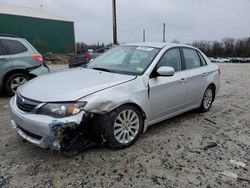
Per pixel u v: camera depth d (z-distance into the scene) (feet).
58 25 103.09
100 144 10.87
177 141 12.50
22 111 10.18
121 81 11.33
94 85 10.73
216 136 13.38
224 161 10.68
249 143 12.64
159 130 13.93
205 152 11.44
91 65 14.76
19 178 9.00
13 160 10.19
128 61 13.67
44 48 96.07
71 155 9.93
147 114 12.24
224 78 38.96
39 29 98.27
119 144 11.12
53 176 9.16
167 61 13.80
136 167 9.92
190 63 15.75
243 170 10.01
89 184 8.77
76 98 9.75
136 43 15.51
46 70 22.65
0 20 89.76
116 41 60.29
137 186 8.75
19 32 93.97
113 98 10.43
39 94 10.23
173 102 13.84
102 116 10.36
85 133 10.29
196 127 14.66
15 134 12.79
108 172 9.50
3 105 18.53
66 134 9.59
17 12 96.89
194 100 15.90
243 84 32.37
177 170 9.83
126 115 11.28
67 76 12.35
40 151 10.95
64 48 106.32
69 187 8.58
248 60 153.58
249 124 15.62
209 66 17.53
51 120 9.32
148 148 11.58
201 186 8.87
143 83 11.91
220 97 23.49
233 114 17.71
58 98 9.74
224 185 8.97
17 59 20.90
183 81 14.30
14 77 21.04
